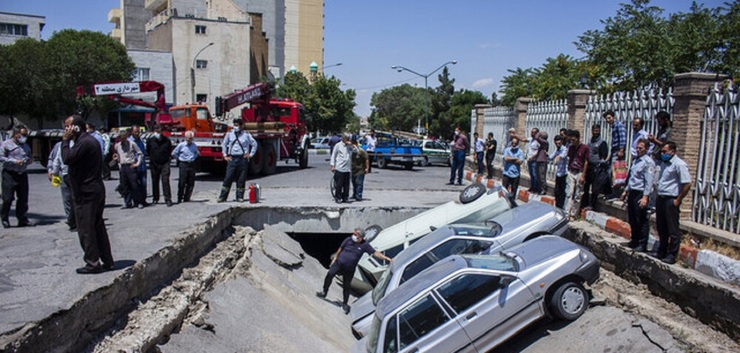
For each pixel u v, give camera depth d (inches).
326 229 538.9
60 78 1424.7
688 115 346.6
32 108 1453.0
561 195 471.2
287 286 431.5
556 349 309.9
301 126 976.3
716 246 312.5
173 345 260.2
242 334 309.7
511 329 302.5
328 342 363.9
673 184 313.4
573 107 515.8
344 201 564.4
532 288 305.7
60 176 366.6
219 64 1975.9
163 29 2016.5
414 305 300.0
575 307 319.9
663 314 297.7
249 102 896.9
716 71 695.7
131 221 412.8
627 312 310.8
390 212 543.8
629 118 424.2
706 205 338.6
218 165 771.4
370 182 760.3
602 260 385.4
